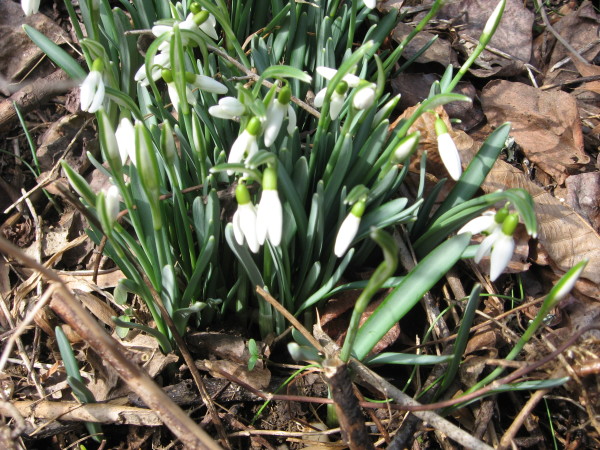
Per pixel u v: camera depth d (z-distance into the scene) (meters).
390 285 0.29
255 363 0.29
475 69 0.46
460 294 0.33
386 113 0.29
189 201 0.32
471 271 0.35
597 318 0.34
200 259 0.27
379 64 0.24
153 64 0.28
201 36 0.27
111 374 0.30
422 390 0.30
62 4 0.43
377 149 0.29
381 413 0.30
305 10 0.38
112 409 0.28
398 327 0.32
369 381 0.26
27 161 0.39
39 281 0.34
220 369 0.28
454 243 0.24
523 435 0.30
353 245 0.31
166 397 0.23
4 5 0.42
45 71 0.41
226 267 0.32
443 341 0.30
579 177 0.40
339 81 0.25
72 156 0.39
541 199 0.38
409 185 0.37
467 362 0.30
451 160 0.25
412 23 0.46
